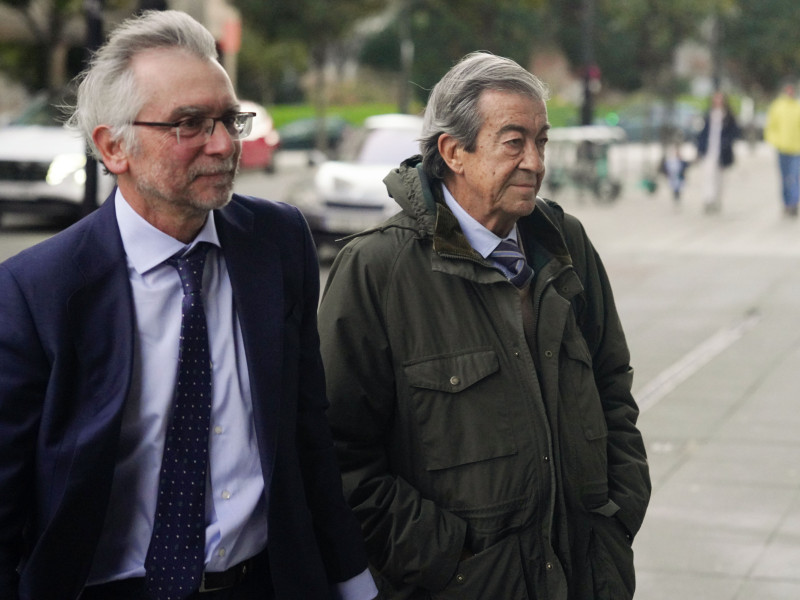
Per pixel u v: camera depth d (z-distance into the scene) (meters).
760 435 7.58
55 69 30.94
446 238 3.19
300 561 2.71
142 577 2.61
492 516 3.13
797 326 11.03
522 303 3.28
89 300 2.56
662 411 8.21
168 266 2.65
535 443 3.16
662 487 6.62
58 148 17.27
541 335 3.24
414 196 3.25
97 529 2.53
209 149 2.58
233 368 2.67
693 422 7.91
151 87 2.54
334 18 40.03
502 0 46.00
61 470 2.50
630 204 24.84
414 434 3.19
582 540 3.27
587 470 3.25
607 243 17.53
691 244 17.31
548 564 3.16
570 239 3.46
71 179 17.05
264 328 2.69
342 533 2.90
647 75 45.41
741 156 46.41
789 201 21.44
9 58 33.56
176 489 2.60
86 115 2.63
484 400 3.15
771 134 21.48
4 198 17.05
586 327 3.47
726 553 5.64
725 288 13.10
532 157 3.16
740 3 56.38
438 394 3.15
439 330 3.18
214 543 2.63
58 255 2.56
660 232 19.09
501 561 3.13
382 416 3.22
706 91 77.00
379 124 16.56
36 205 17.09
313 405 2.88
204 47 2.62
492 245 3.25
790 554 5.61
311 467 2.88
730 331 10.88
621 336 3.56
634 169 36.56
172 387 2.60
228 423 2.65
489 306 3.20
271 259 2.77
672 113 43.97
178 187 2.57
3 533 2.51
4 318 2.51
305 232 2.90
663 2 42.59
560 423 3.22
